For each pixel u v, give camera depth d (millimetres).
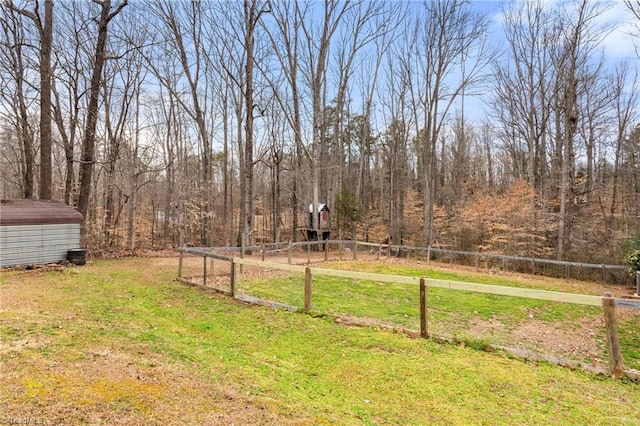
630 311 9586
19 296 6820
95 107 14914
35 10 13156
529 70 21656
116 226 19719
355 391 4020
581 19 18672
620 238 16344
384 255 20656
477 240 20859
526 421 3455
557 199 20250
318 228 21812
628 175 23109
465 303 9484
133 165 20016
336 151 26547
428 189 22578
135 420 2812
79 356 4012
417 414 3547
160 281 9680
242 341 5555
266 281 10898
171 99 23422
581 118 20766
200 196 22547
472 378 4371
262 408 3293
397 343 5492
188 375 3883
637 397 4020
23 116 14469
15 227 10211
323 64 21938
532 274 15367
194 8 19859
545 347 6656
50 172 13297
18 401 2896
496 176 32562
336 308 8148
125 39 17109
